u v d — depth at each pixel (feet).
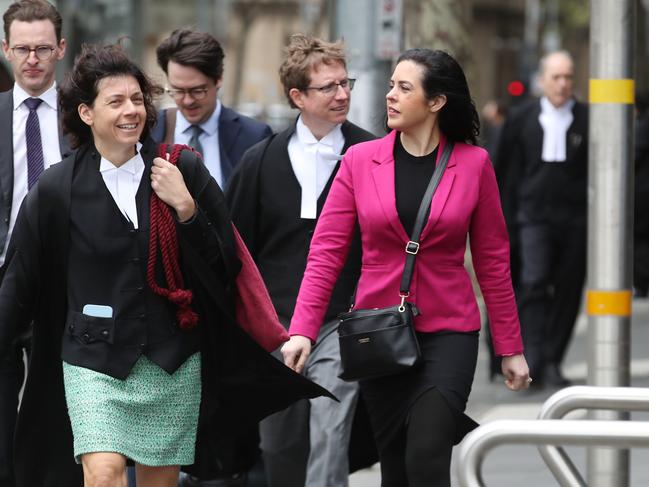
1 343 34.78
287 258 43.32
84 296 34.19
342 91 42.75
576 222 68.08
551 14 377.09
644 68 257.14
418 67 36.14
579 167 67.92
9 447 39.75
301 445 43.04
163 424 34.45
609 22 39.29
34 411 35.53
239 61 326.65
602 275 39.73
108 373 33.94
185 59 46.80
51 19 42.37
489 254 36.73
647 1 251.60
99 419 33.45
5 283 34.58
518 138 68.44
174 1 311.88
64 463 35.86
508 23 389.19
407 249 35.83
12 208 42.01
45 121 42.42
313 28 339.57
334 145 43.50
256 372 35.94
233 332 35.12
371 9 68.49
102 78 33.88
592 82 39.68
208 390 35.37
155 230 34.06
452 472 50.49
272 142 43.80
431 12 91.86
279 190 43.34
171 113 48.42
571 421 25.07
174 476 35.12
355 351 35.68
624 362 39.83
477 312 36.47
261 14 359.66
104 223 34.06
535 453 56.08
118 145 34.22
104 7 147.95
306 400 43.01
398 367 35.09
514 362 36.86
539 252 68.18
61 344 35.01
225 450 37.50
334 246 37.55
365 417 42.39
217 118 48.32
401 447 36.35
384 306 36.09
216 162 48.06
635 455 55.88
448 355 35.53
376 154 36.81
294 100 43.27
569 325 69.51
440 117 36.50
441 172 36.11
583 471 52.29
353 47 68.64
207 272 34.32
